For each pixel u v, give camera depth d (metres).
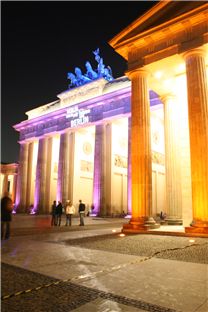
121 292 7.16
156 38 23.61
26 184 69.69
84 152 63.56
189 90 21.03
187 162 25.42
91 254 12.45
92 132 63.06
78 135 62.06
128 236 19.14
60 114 61.22
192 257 11.70
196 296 6.84
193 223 19.14
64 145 59.97
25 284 7.88
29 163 70.81
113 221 38.22
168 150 29.88
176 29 22.38
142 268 9.73
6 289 7.45
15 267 9.91
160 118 51.94
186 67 21.67
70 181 59.06
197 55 21.14
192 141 20.16
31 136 68.69
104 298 6.74
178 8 22.34
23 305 6.32
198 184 19.27
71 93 61.00
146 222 21.80
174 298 6.71
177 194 28.80
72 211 30.23
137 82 24.52
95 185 51.34
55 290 7.35
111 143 52.59
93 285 7.76
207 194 18.91
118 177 54.06
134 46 24.94
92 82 57.22
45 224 31.52
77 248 14.15
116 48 25.81
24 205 68.12
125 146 57.19
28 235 20.39
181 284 7.82
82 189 61.81
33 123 67.62
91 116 55.25
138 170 22.84
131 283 7.93
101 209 49.59
